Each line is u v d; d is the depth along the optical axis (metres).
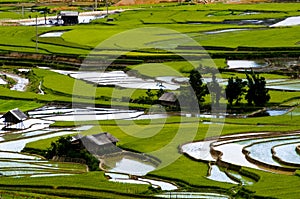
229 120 136.38
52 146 113.75
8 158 112.50
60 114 146.38
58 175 101.00
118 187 93.94
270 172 99.69
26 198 89.44
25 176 100.69
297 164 101.81
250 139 118.69
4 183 95.94
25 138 125.81
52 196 90.94
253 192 90.44
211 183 95.12
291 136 120.94
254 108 148.25
